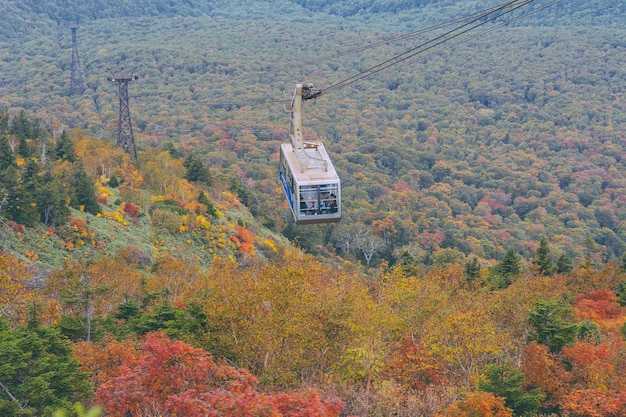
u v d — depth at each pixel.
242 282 38.41
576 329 36.81
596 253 148.38
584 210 186.25
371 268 124.12
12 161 97.00
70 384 31.34
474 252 145.75
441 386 33.81
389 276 48.62
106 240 89.06
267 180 177.38
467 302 45.38
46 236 82.19
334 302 35.66
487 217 180.75
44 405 29.78
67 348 35.00
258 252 109.69
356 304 39.09
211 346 36.31
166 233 100.00
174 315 44.06
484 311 40.88
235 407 22.08
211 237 103.44
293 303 35.12
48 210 85.56
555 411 34.22
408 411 30.86
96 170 115.94
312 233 134.62
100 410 12.96
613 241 165.25
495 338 37.28
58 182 93.50
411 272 76.50
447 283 56.09
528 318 38.31
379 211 157.25
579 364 35.88
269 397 22.78
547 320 37.59
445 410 29.28
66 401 29.77
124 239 91.88
